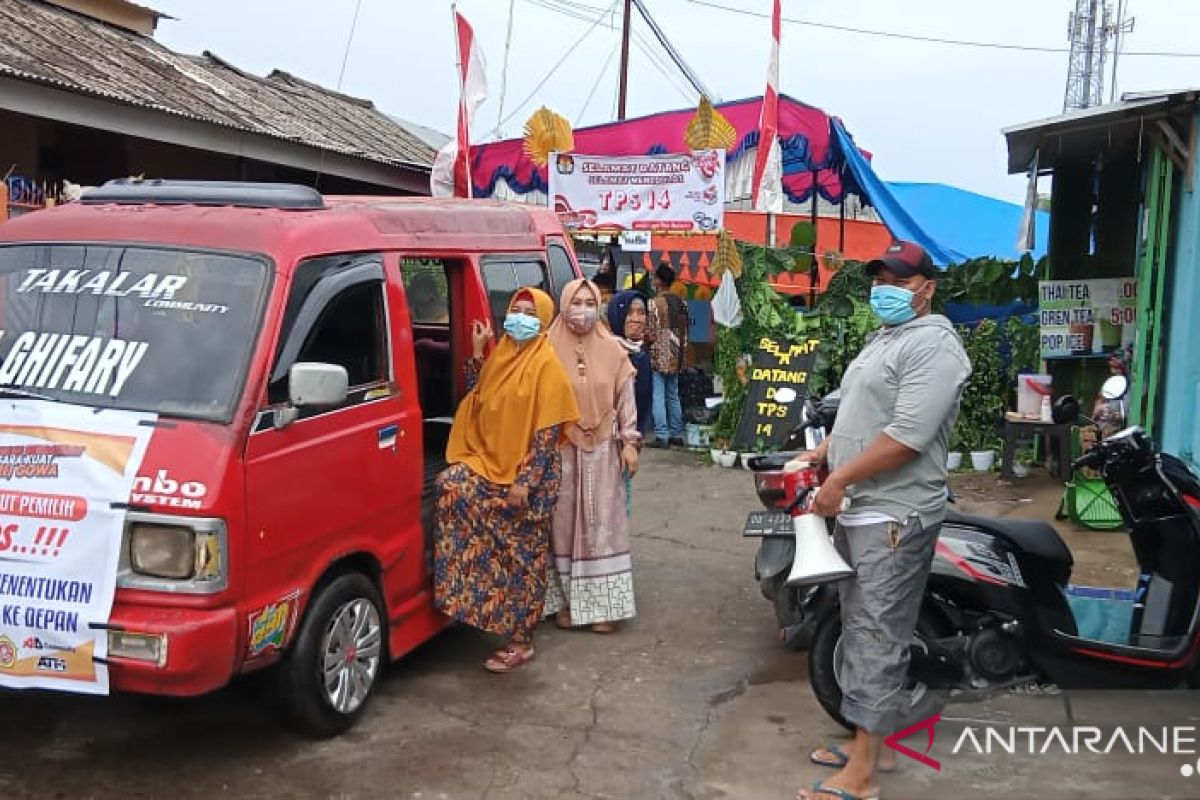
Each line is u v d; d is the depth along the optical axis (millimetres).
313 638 4137
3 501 3703
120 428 3762
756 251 10703
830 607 4398
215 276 4168
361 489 4418
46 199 8883
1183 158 7438
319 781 3961
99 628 3568
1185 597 4797
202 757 4113
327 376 3902
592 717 4652
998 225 17531
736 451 10086
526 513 5039
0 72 7961
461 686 4949
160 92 10398
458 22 10648
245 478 3732
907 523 3740
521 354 5090
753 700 4898
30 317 4191
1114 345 9125
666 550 7406
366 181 12891
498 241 5922
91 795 3795
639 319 9570
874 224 16734
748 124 11625
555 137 10750
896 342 3787
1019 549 4551
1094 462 4992
